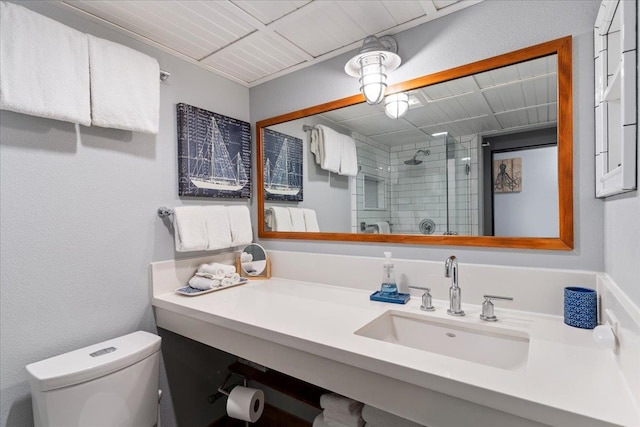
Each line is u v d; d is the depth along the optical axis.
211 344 1.26
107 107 1.27
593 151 1.04
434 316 1.15
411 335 1.20
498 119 1.20
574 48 1.06
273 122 1.87
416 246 1.39
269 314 1.19
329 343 0.92
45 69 1.10
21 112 1.06
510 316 1.11
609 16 0.81
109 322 1.34
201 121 1.69
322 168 1.67
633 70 0.63
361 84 1.36
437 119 1.33
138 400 1.18
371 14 1.31
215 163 1.75
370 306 1.28
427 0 1.22
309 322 1.10
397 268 1.41
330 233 1.64
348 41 1.51
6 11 1.03
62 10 1.22
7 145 1.08
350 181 1.57
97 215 1.31
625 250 0.75
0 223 1.06
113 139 1.36
